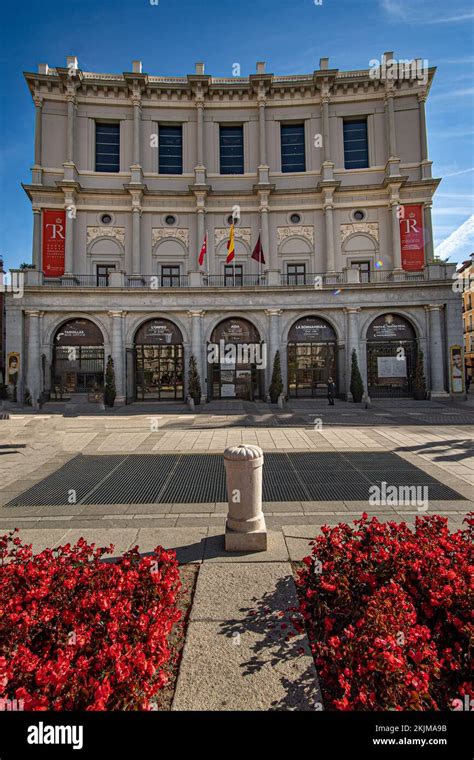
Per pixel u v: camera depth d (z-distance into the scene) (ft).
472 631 8.21
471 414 58.23
